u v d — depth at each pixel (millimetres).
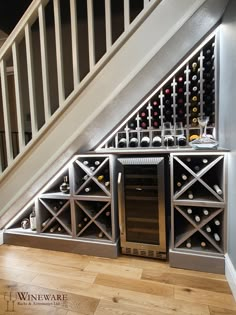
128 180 1551
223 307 1101
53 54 2340
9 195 1658
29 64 1423
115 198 1586
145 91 1498
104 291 1237
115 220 1597
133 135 1709
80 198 1635
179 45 1280
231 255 1260
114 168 1563
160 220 1488
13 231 1844
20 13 2176
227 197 1331
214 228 1490
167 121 1671
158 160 1446
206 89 1582
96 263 1532
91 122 1356
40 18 1337
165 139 1595
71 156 1576
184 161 1481
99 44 2174
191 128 1592
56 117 1416
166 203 1548
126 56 1236
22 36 1454
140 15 1182
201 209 1504
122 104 1420
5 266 1516
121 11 2096
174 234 1488
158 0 1151
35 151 1520
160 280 1323
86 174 1716
